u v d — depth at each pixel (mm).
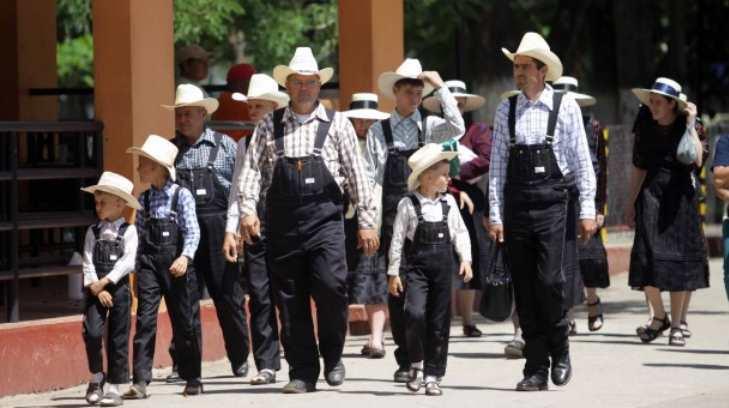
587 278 33438
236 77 36062
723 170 27891
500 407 23422
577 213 27609
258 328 26953
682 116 31000
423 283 24797
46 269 28516
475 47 62719
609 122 65438
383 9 35625
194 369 25453
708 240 57875
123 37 29156
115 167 29312
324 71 24844
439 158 24656
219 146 26891
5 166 27750
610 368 27969
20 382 26297
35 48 39219
